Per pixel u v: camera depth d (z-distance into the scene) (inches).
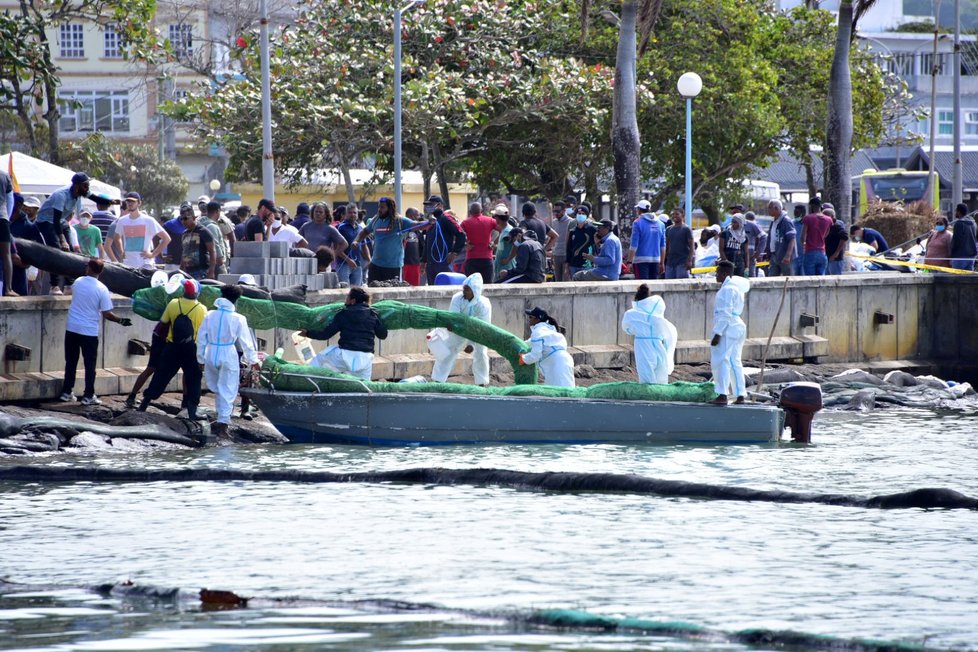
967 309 3218.5
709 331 2839.6
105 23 3676.2
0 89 3415.4
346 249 2513.5
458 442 1900.8
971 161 6771.7
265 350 2196.1
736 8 4665.4
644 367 2076.8
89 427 1798.7
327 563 1138.7
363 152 4296.3
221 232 2239.2
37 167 2930.6
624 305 2714.1
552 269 3221.0
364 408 1877.5
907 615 965.2
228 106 3878.0
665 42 4557.1
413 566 1125.7
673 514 1387.8
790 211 6481.3
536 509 1406.3
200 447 1836.9
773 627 935.0
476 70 4160.9
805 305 3011.8
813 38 5088.6
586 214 2910.9
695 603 1000.9
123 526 1305.4
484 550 1197.7
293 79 3897.6
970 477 1642.5
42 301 1941.4
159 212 6998.0
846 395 2591.0
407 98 3799.2
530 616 956.0
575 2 4456.2
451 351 2105.1
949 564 1139.3
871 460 1802.4
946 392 2746.1
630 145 3198.8
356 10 4060.0
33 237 2014.0
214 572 1107.3
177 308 1887.3
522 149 4493.1
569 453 1835.6
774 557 1164.5
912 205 4670.3
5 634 919.0
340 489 1533.0
